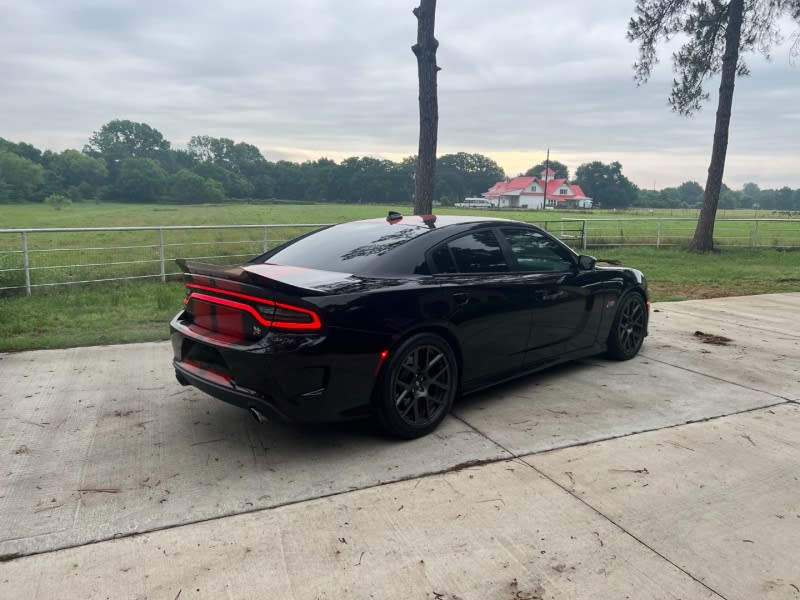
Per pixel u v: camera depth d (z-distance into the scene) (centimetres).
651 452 328
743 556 232
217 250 1427
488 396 425
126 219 5072
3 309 724
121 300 803
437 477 296
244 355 296
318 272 340
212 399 410
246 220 4644
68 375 462
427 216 437
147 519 255
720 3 1708
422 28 942
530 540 241
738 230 2728
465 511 263
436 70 957
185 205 10438
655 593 209
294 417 301
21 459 312
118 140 14000
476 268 387
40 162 12456
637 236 1962
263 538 241
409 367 335
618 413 390
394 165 11656
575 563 227
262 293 297
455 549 235
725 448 334
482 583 214
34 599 203
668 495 280
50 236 2528
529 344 419
